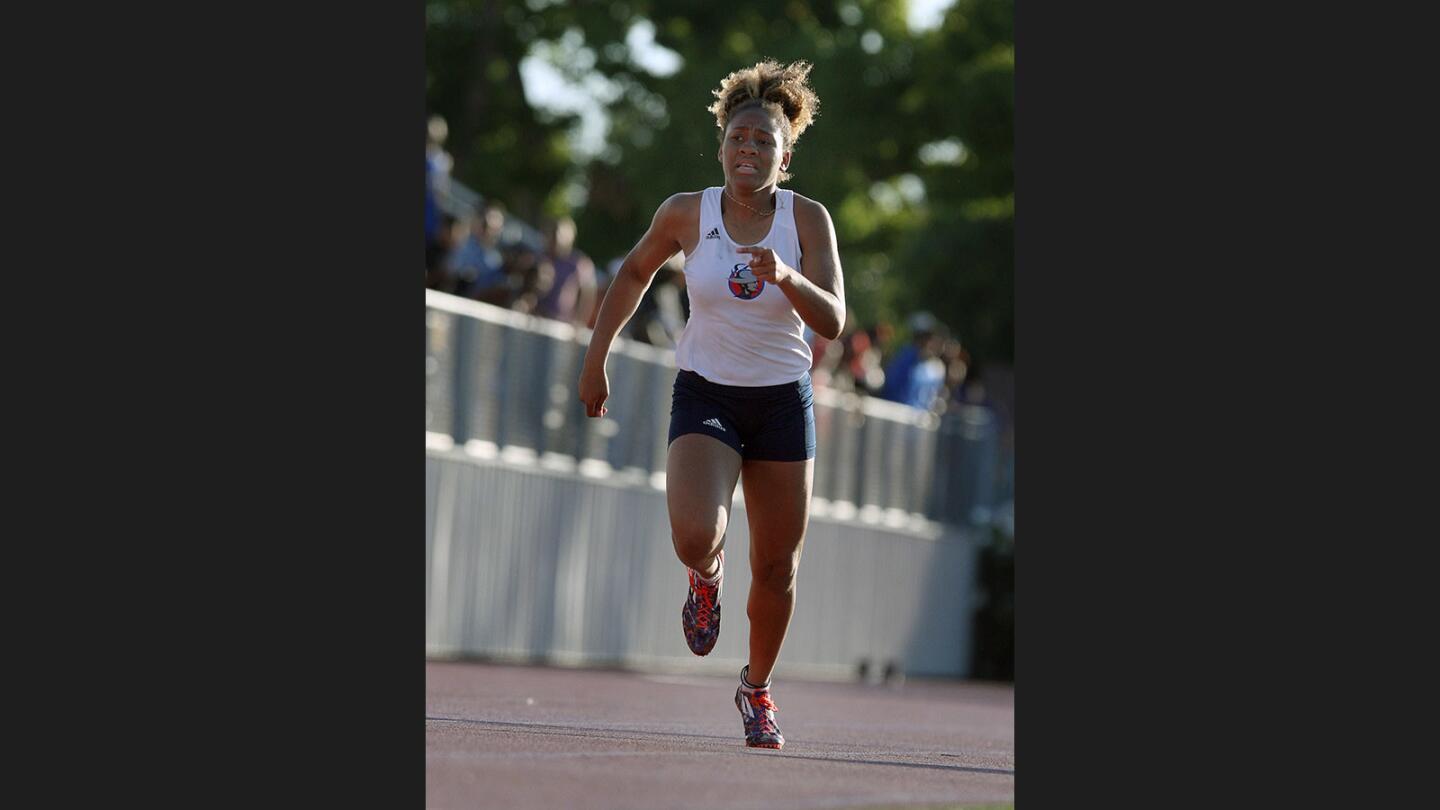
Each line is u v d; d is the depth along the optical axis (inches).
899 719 1496.1
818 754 949.2
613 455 2191.2
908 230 4680.1
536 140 4562.0
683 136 4131.4
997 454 3139.8
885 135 4350.4
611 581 2198.6
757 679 976.3
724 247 917.8
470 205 2955.2
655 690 1660.9
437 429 1866.4
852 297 5036.9
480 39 4389.8
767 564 948.6
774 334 917.8
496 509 1971.0
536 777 722.2
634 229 4451.3
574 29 4426.7
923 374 2913.4
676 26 4463.6
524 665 1952.5
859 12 4534.9
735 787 732.7
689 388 927.7
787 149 930.1
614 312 961.5
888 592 2783.0
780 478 932.6
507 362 1972.2
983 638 3063.5
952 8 4365.2
